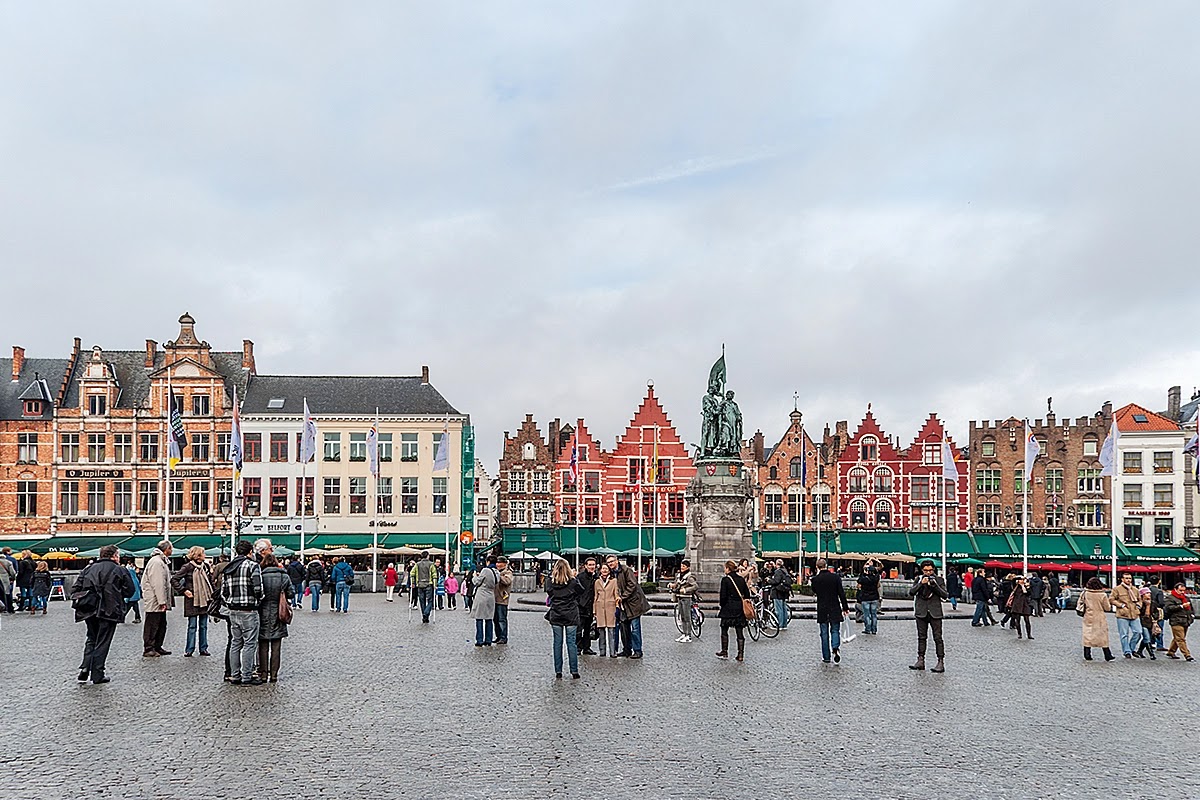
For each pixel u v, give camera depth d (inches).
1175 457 3513.8
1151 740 673.6
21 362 3440.0
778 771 572.4
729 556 1865.2
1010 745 649.6
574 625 914.1
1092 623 1135.6
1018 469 3587.6
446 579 1836.9
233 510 2596.0
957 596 2251.5
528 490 3639.3
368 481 3388.3
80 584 848.9
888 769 580.7
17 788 522.0
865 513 3592.5
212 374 3348.9
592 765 581.0
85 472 3299.7
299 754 599.2
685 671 975.0
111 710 727.1
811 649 1176.2
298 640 1234.6
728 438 1916.8
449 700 789.9
